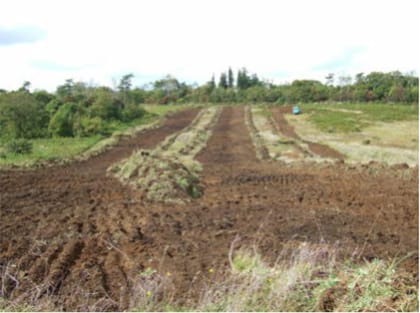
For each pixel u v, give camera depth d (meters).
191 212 11.20
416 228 10.18
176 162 15.34
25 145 22.22
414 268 7.25
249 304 5.31
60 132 29.20
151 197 12.69
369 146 28.08
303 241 8.76
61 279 7.05
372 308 5.04
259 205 11.97
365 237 9.26
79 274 7.23
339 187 14.45
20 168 18.25
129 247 8.56
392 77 62.75
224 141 29.73
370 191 13.87
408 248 8.57
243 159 21.92
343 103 59.28
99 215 11.00
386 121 41.16
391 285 5.42
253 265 6.82
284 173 17.05
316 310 5.25
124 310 5.99
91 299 6.34
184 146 26.06
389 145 29.05
